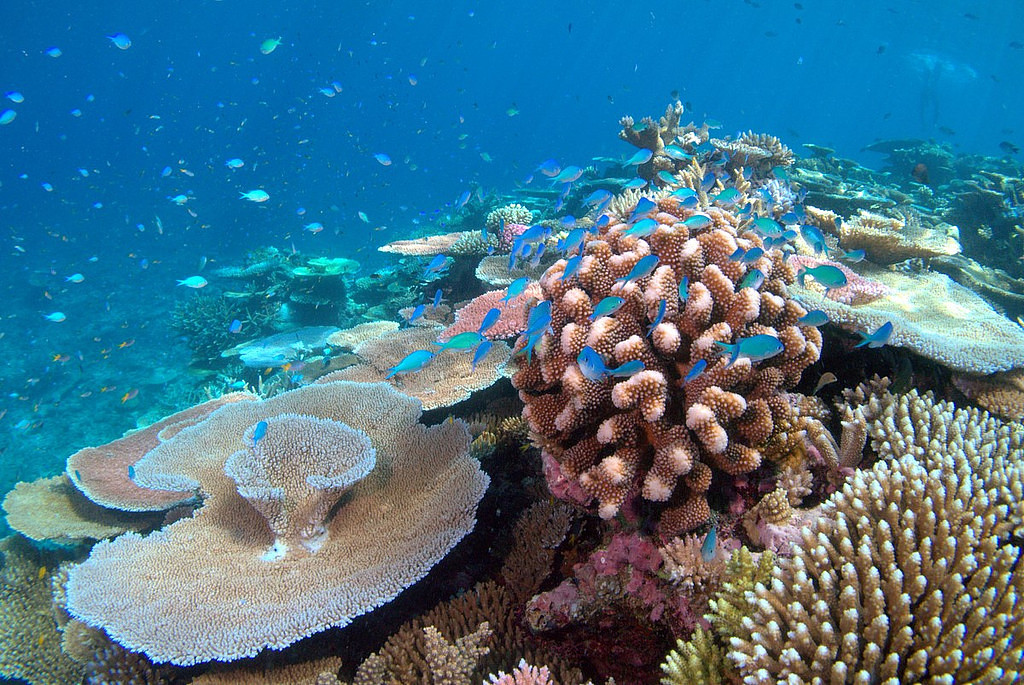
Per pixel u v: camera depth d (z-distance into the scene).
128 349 4.09
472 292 1.88
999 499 0.70
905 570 0.62
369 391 1.27
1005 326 0.96
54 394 3.53
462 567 1.03
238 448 1.19
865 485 0.69
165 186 10.41
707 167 1.76
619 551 0.76
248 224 8.56
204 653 0.81
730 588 0.66
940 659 0.57
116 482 1.31
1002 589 0.60
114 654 0.99
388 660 0.89
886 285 1.12
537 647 0.84
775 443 0.76
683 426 0.72
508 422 1.18
